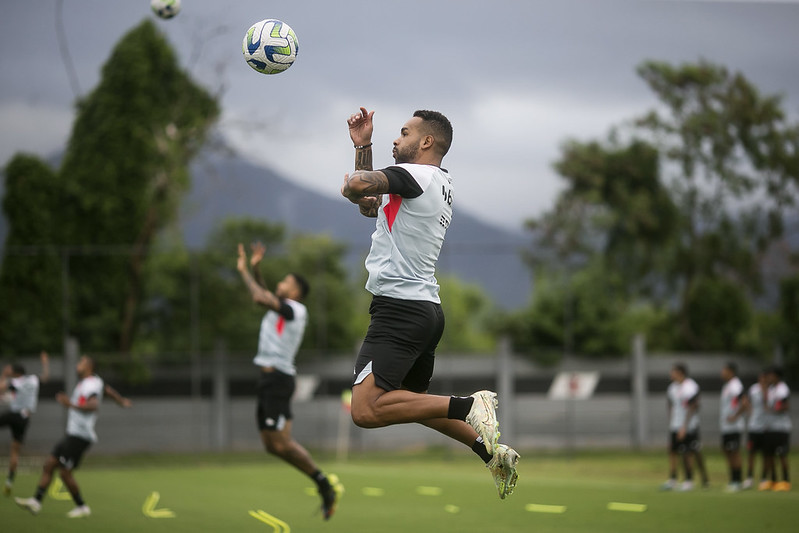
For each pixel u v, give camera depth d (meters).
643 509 38.94
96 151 94.88
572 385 81.31
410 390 18.12
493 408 16.05
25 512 37.81
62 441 36.78
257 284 35.62
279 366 33.72
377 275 16.75
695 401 48.28
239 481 53.81
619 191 103.56
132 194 94.69
